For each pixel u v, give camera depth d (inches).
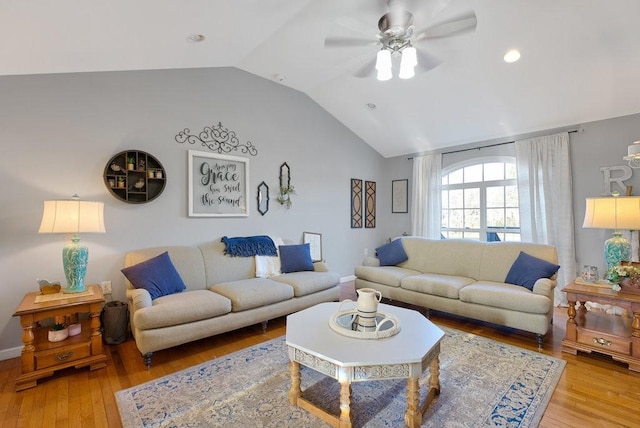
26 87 104.0
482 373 91.3
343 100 185.3
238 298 115.7
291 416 72.3
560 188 160.1
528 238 170.4
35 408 75.3
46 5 61.9
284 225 177.0
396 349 69.5
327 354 67.2
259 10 92.5
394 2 87.0
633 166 141.4
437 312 151.4
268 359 101.5
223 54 122.7
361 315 82.8
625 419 70.5
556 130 164.2
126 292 116.0
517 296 113.3
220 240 148.6
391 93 168.1
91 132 115.5
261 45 129.7
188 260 130.3
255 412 73.8
